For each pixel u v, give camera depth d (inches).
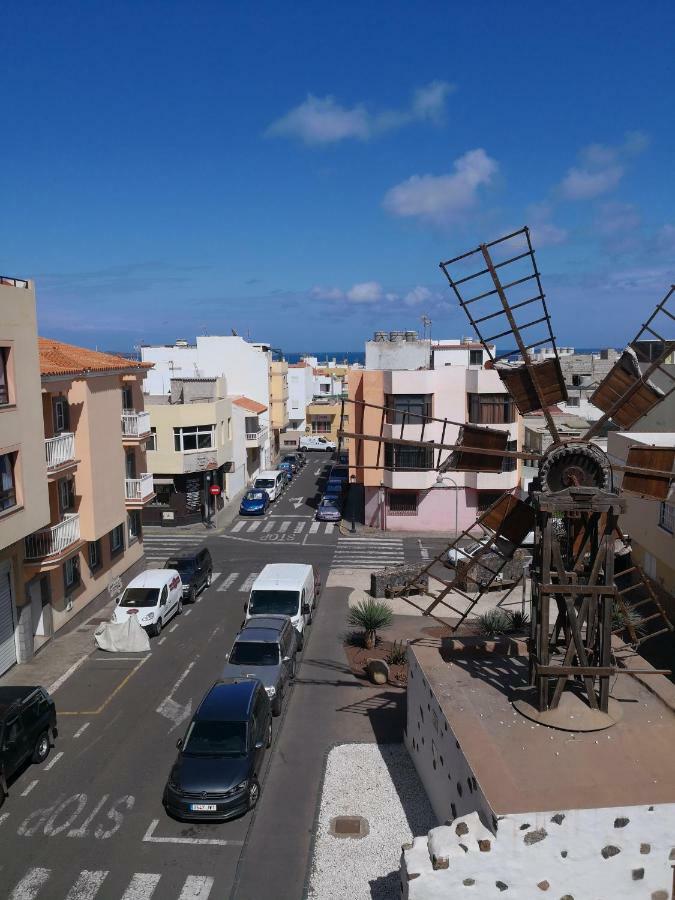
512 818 400.8
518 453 536.1
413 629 1019.9
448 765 522.0
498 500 569.9
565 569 555.2
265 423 2598.4
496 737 498.0
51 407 934.4
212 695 660.7
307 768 650.2
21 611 893.8
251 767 591.2
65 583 1019.9
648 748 480.4
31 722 651.5
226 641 989.2
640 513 1071.6
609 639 513.7
